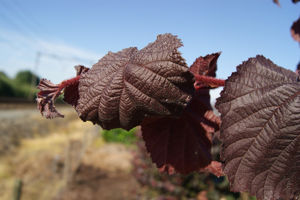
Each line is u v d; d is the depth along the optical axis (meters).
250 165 0.20
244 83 0.20
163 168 0.25
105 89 0.20
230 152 0.20
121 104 0.20
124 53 0.21
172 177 1.41
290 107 0.20
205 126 0.24
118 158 3.03
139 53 0.20
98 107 0.20
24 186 2.09
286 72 0.21
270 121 0.20
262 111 0.20
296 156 0.19
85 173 2.46
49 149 3.33
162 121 0.25
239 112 0.20
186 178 1.34
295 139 0.19
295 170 0.19
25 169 2.48
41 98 0.21
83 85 0.21
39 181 2.24
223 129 0.20
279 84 0.20
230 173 0.20
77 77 0.22
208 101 0.25
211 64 0.26
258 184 0.20
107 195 1.93
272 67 0.21
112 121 0.20
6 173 2.36
